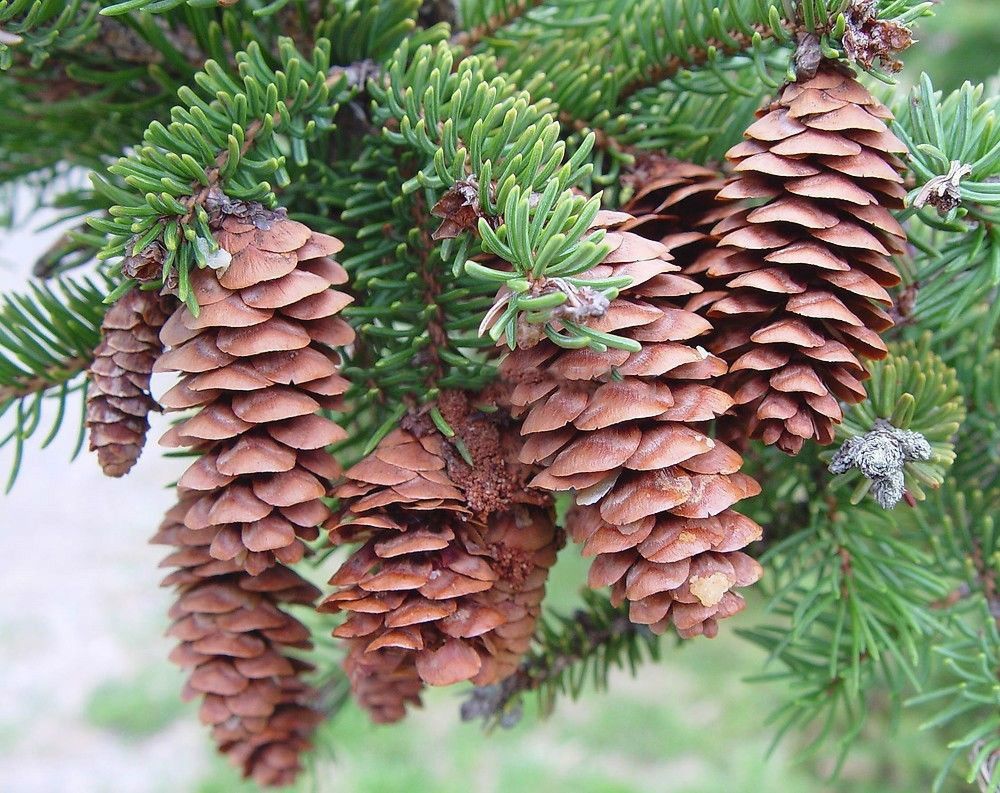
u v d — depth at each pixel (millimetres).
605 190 246
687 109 255
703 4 238
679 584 206
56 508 1428
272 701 240
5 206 313
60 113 264
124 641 1121
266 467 209
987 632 246
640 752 881
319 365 213
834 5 216
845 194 212
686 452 205
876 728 619
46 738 960
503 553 224
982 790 239
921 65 653
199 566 234
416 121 225
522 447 220
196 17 239
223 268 210
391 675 225
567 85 244
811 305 212
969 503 266
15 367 241
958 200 222
